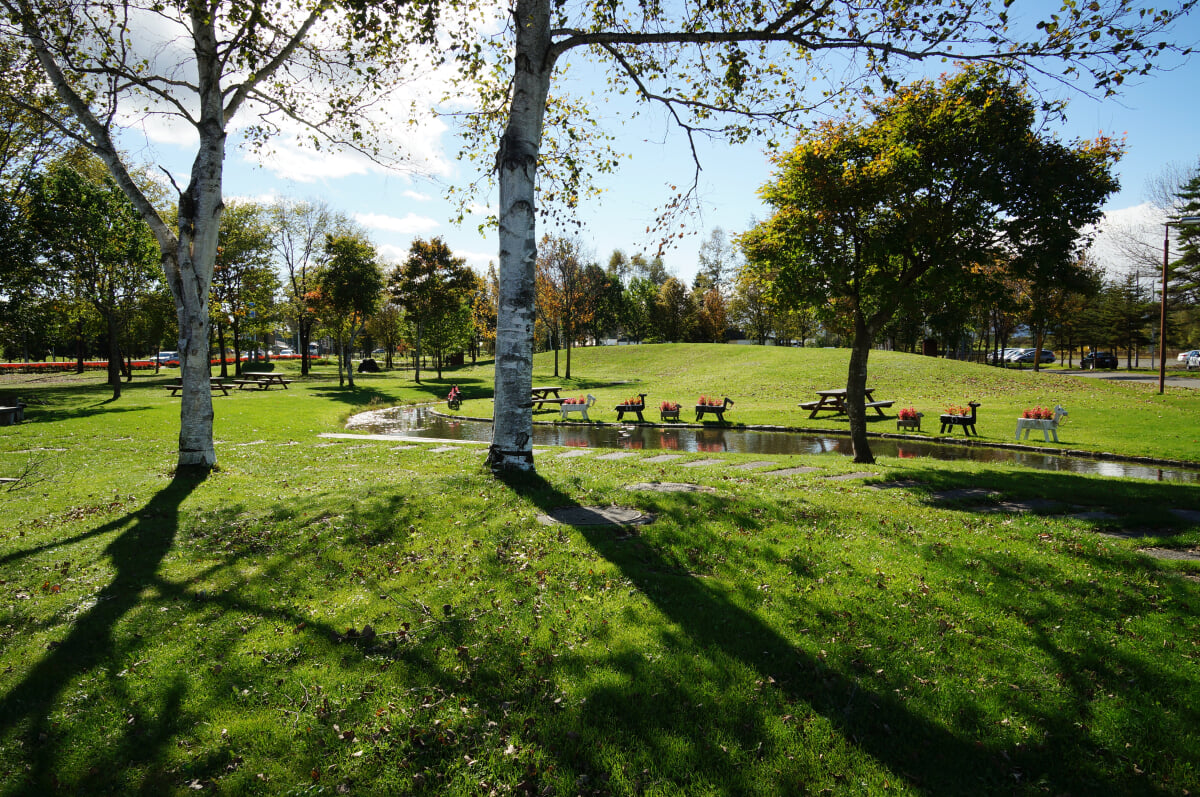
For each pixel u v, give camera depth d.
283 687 3.90
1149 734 3.54
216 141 9.77
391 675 4.01
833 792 3.11
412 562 5.85
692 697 3.75
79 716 3.63
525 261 8.46
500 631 4.50
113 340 27.86
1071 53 7.27
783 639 4.41
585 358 58.78
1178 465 14.15
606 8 9.52
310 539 6.50
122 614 4.80
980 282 11.85
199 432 10.20
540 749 3.35
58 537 6.67
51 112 14.26
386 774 3.20
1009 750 3.45
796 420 23.94
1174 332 47.78
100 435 16.03
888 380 32.81
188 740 3.45
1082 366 55.31
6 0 8.33
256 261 44.59
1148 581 5.39
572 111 11.43
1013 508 8.20
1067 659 4.22
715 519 6.96
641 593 5.06
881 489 9.51
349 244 39.34
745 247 13.64
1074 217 10.80
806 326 64.38
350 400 32.00
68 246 25.44
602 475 9.70
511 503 7.39
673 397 34.03
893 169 10.81
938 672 4.08
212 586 5.36
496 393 8.79
